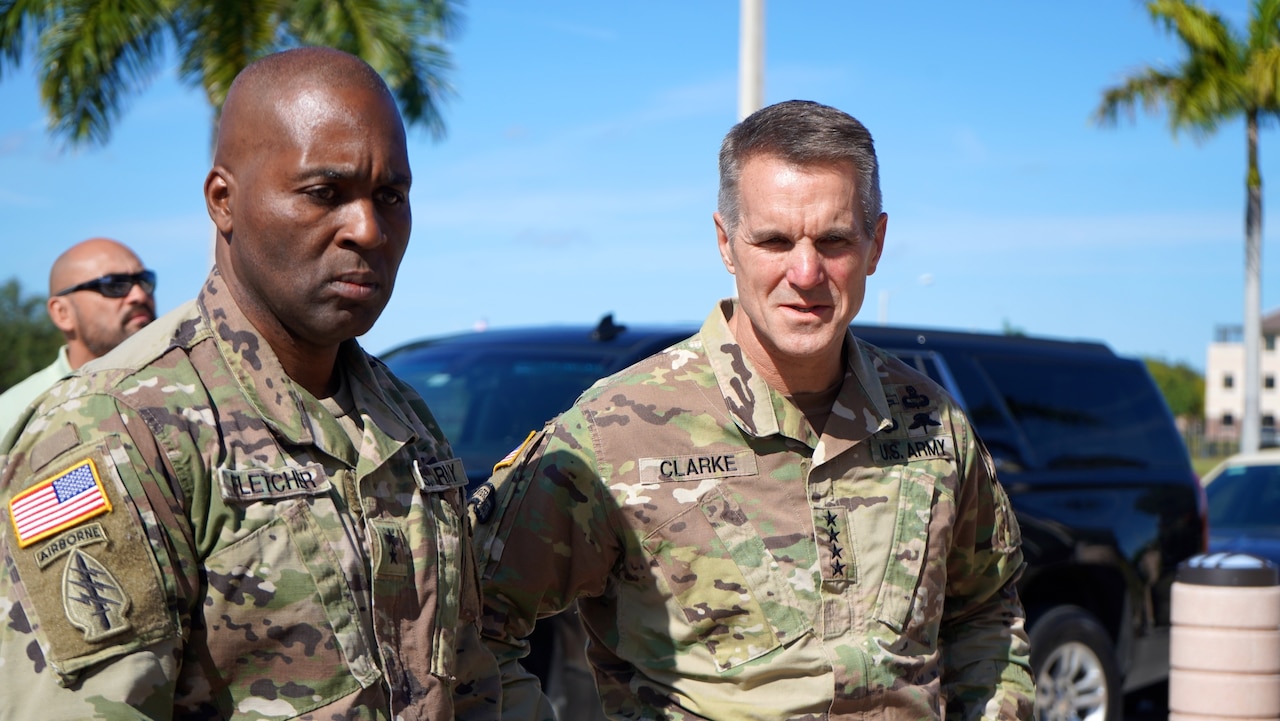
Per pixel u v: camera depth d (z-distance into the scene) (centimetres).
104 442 145
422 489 173
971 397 497
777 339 210
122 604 141
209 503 151
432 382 463
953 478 229
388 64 1098
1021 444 501
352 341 177
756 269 209
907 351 490
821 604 212
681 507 214
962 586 241
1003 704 230
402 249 165
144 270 396
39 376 396
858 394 225
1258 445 2138
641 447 217
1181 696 493
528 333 482
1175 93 1997
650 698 216
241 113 157
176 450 149
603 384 227
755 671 209
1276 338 7369
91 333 388
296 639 153
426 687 165
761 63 714
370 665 158
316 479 159
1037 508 490
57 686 138
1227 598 483
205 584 149
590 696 367
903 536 220
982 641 238
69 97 1064
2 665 139
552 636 372
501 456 408
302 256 156
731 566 212
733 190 213
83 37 1037
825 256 207
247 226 156
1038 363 530
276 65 157
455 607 173
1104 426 538
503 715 208
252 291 161
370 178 157
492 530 219
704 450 217
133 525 143
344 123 155
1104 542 506
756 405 218
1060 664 495
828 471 220
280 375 162
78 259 389
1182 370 7625
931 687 218
